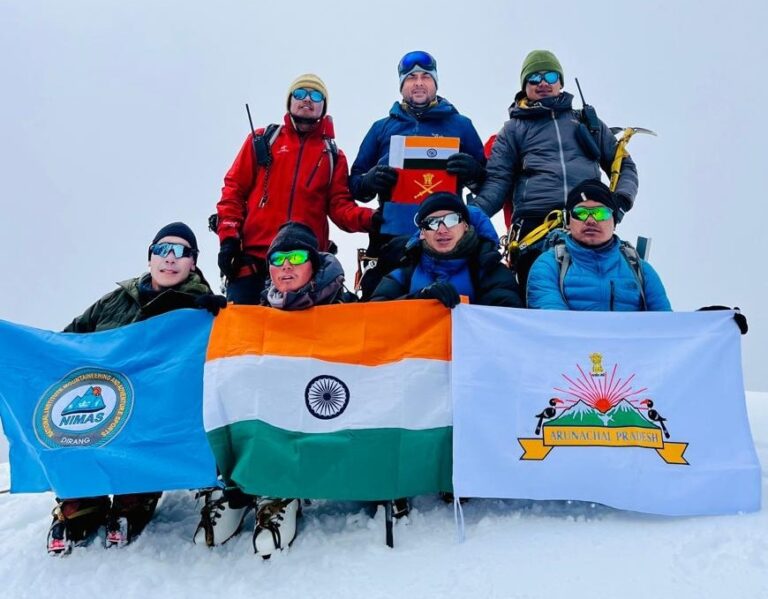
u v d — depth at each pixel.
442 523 4.14
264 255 5.91
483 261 4.91
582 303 4.78
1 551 4.32
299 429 4.21
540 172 5.87
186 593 3.67
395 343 4.44
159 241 5.03
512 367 4.33
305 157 6.02
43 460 4.17
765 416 7.39
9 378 4.42
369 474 4.13
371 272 5.88
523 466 4.12
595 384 4.32
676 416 4.27
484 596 3.38
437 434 4.23
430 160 5.83
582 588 3.39
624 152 6.04
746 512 4.05
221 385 4.32
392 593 3.47
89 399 4.39
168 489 4.14
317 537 4.11
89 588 3.75
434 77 6.15
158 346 4.55
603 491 4.08
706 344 4.43
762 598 3.22
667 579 3.42
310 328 4.49
